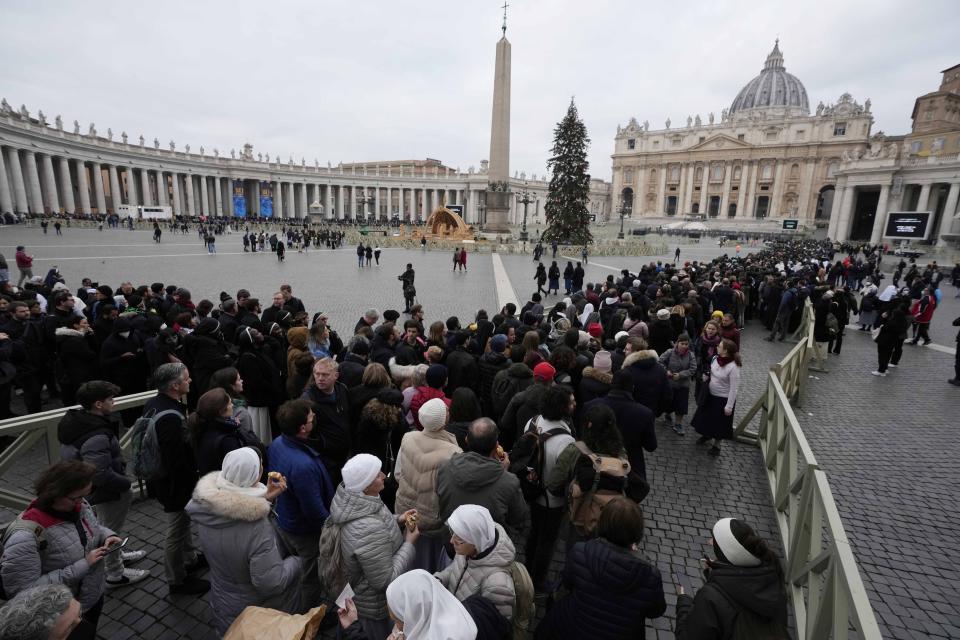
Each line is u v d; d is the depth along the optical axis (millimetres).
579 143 45844
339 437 4359
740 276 17734
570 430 4348
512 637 2447
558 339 7805
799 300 14648
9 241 32406
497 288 21594
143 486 5426
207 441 3619
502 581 2545
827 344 12570
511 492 3244
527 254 40844
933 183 55656
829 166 92375
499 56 40156
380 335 6934
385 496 4582
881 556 4824
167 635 3646
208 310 7906
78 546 2877
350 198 105188
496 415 5582
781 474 5246
